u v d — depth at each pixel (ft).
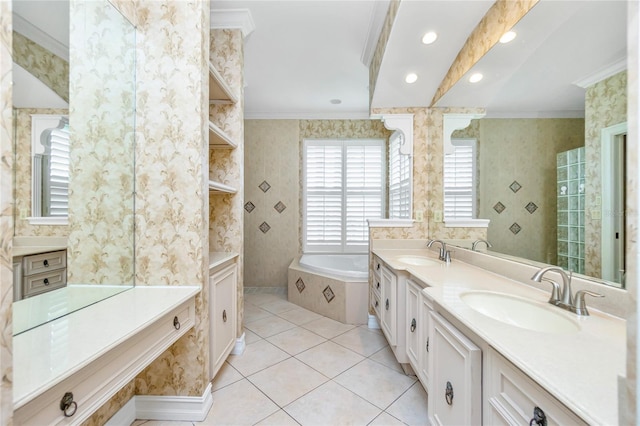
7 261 1.91
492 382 2.70
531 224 4.61
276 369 6.41
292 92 11.10
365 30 7.36
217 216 7.22
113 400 4.57
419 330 5.06
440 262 6.73
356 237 13.57
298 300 10.99
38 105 3.62
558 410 1.94
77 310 3.85
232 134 7.13
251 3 6.54
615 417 1.58
